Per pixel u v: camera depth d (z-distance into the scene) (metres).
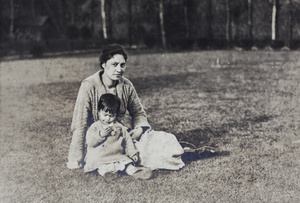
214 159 3.80
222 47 16.61
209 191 3.07
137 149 3.68
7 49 16.20
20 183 3.34
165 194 3.03
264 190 3.08
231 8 16.27
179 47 17.27
